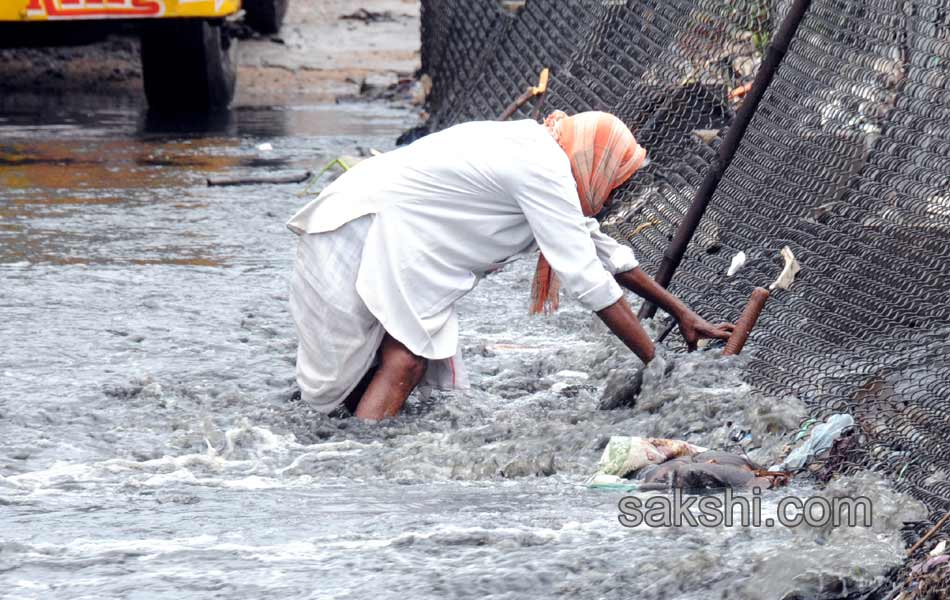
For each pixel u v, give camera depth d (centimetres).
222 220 3072
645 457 1348
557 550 1097
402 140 4184
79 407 1620
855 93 1812
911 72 1689
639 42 2664
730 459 1328
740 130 1778
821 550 1046
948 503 1150
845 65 1842
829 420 1367
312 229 1536
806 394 1493
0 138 4600
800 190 1875
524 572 1040
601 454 1439
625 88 2634
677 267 1942
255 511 1236
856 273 1695
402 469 1391
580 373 1798
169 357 1877
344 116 5303
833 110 1861
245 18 6862
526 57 3378
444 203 1511
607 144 1520
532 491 1308
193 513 1226
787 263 1628
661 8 2567
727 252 1988
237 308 2203
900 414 1360
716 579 1016
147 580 1034
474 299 2298
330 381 1559
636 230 2253
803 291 1758
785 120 1977
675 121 2434
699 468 1297
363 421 1561
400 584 1020
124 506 1253
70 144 4447
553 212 1490
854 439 1334
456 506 1245
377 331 1546
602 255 1573
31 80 6300
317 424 1559
